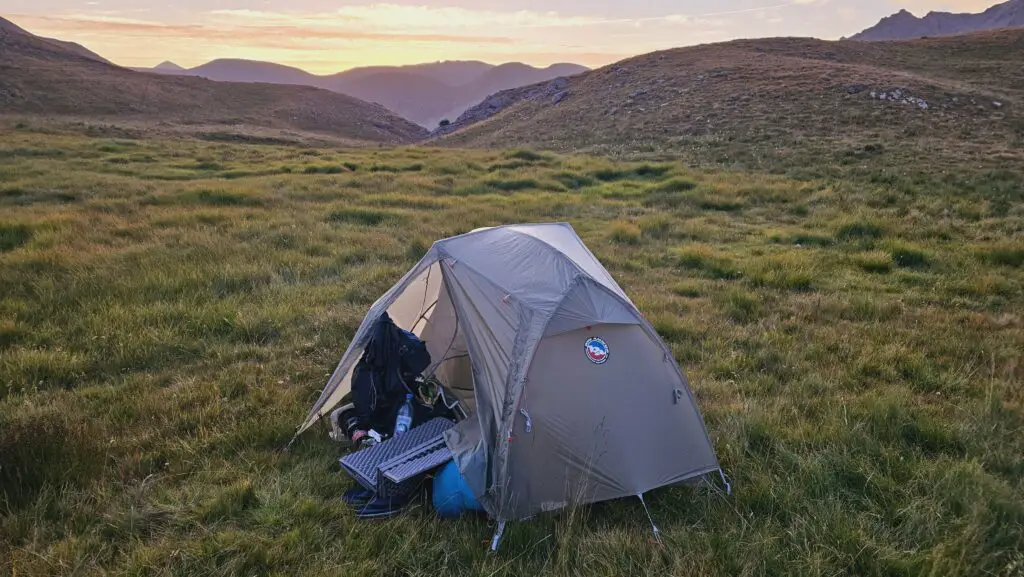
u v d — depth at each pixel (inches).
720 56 2031.3
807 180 791.1
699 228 547.5
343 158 1117.1
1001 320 321.1
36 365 244.5
